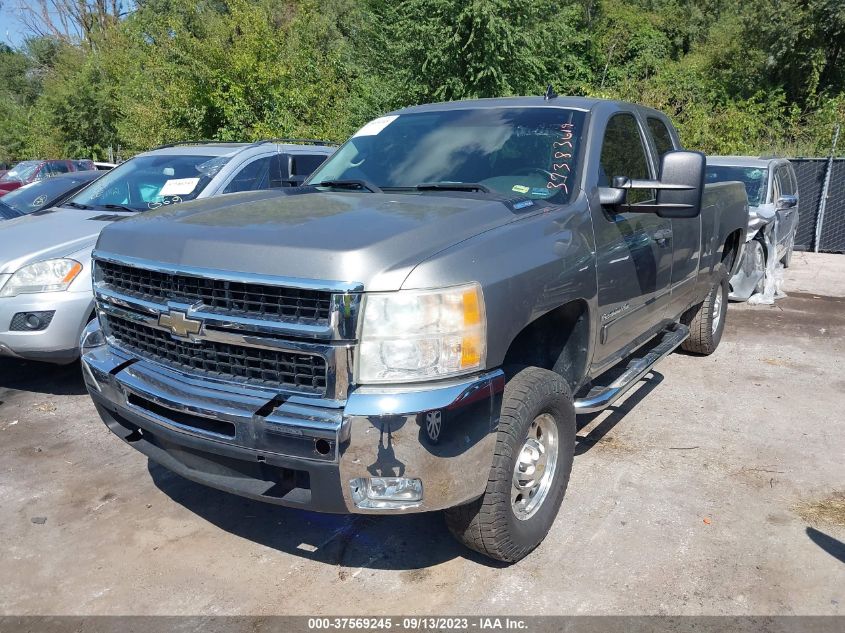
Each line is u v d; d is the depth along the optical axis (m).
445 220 2.99
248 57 16.98
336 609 3.05
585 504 3.89
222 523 3.76
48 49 48.50
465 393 2.70
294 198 3.59
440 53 16.12
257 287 2.73
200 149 7.13
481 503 3.02
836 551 3.46
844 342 7.34
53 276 5.16
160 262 3.01
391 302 2.61
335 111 18.56
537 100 4.36
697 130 18.67
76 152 32.88
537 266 3.10
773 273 9.35
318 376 2.66
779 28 25.89
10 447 4.68
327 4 30.23
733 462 4.43
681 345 6.68
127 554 3.47
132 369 3.21
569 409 3.46
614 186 3.74
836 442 4.76
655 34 32.28
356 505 2.70
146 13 30.19
